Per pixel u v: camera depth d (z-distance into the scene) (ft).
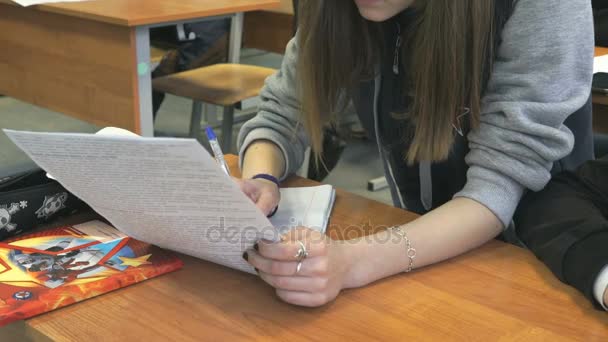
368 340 2.33
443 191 4.15
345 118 4.53
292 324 2.43
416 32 3.44
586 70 3.19
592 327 2.43
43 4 7.29
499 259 3.00
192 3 7.76
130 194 2.51
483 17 3.11
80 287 2.55
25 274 2.65
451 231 2.98
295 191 3.64
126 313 2.47
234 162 4.28
